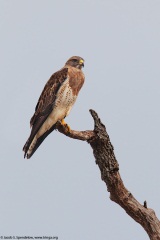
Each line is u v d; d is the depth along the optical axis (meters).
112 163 9.79
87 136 9.71
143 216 10.00
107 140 9.71
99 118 9.79
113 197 10.24
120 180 9.93
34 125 12.35
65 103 12.30
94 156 10.04
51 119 12.27
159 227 9.90
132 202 10.05
